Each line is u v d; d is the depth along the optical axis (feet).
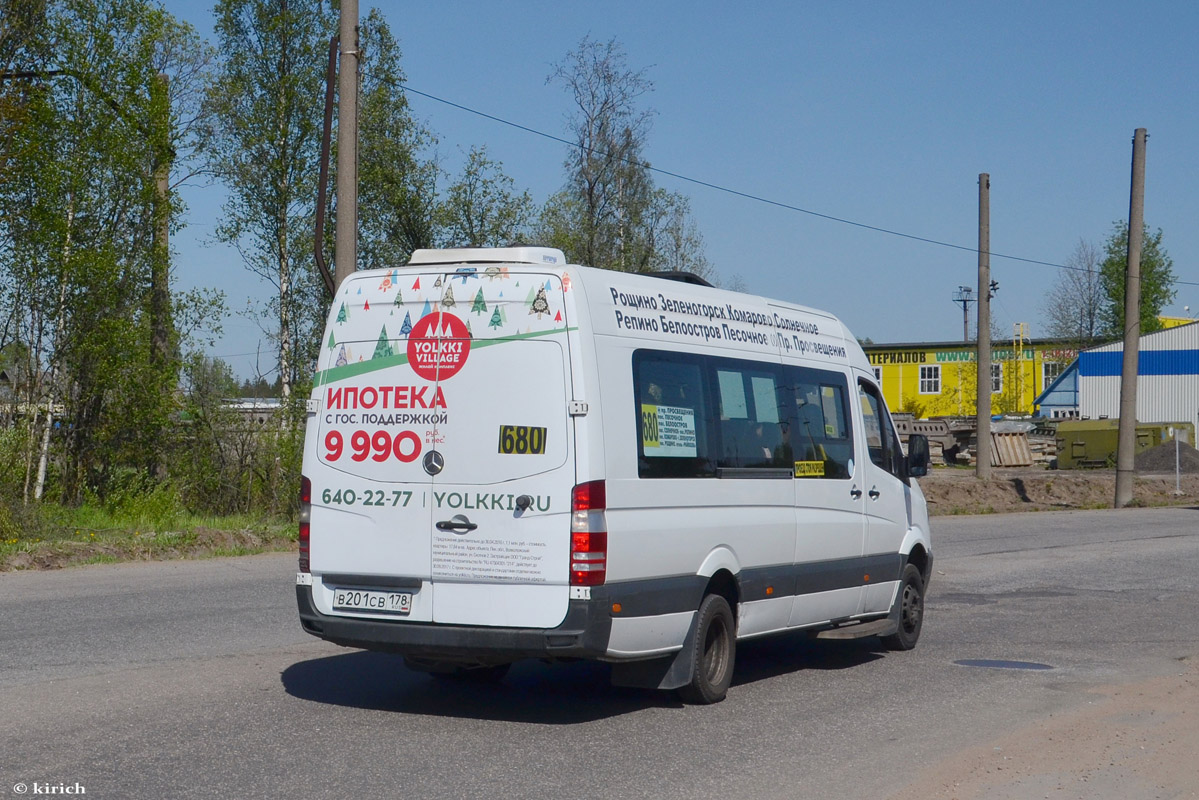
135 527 60.64
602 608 23.02
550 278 23.80
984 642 36.01
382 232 96.99
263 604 39.52
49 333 70.85
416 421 24.32
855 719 25.20
